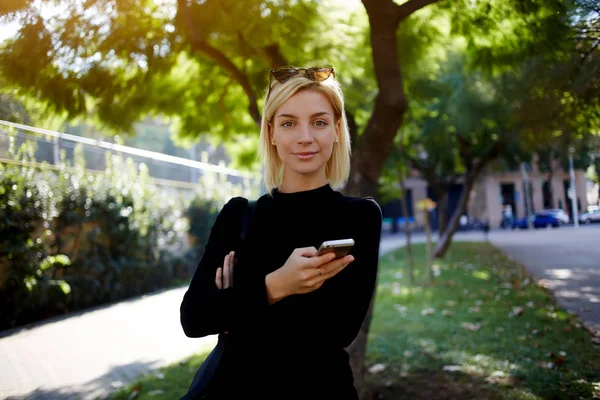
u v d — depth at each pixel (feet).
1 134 16.84
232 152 20.65
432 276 30.58
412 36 14.94
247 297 3.64
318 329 3.84
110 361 16.92
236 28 12.32
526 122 12.06
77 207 27.96
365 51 16.14
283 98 4.11
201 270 4.32
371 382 13.15
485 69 12.87
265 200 4.37
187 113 17.51
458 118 30.55
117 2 10.52
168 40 12.23
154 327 22.70
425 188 119.34
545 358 14.02
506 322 18.92
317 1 12.64
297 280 3.49
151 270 35.81
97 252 29.55
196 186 48.26
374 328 19.27
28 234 23.43
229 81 16.12
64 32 10.41
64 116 13.15
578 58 10.14
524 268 33.19
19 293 22.91
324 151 4.16
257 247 4.14
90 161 31.45
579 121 11.14
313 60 15.62
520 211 114.93
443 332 18.02
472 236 90.38
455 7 11.36
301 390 3.81
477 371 13.43
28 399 13.10
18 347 18.97
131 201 33.47
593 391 11.27
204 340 19.99
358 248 4.03
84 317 25.38
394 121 11.69
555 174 35.88
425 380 13.15
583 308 19.34
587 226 26.23
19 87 11.23
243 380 3.88
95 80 12.14
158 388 13.66
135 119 15.25
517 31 11.21
